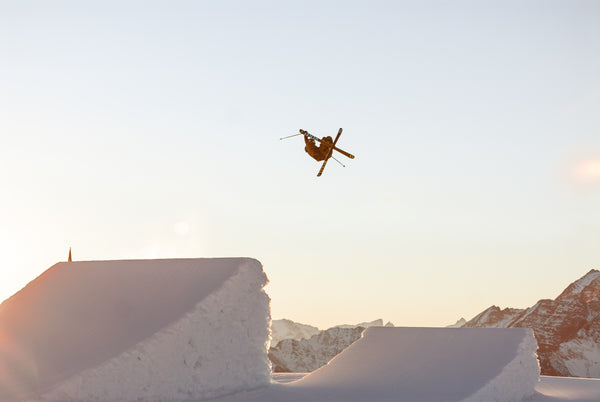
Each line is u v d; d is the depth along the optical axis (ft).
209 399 90.38
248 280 99.81
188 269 101.81
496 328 111.86
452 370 102.47
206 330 91.71
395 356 111.65
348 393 94.73
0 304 104.17
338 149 82.43
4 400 73.56
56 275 109.50
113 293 100.22
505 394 99.09
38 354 85.97
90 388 77.56
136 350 82.17
